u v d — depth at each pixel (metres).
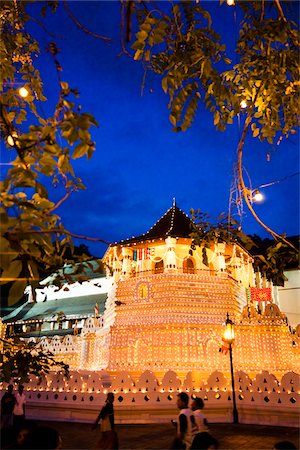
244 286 29.20
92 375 16.41
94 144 4.16
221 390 16.39
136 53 5.38
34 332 35.84
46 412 16.59
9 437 4.85
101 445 8.92
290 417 14.51
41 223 4.24
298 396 14.66
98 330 28.08
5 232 4.05
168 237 26.19
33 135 4.43
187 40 6.01
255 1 5.95
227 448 10.70
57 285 6.13
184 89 5.45
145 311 24.91
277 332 22.53
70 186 4.96
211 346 22.72
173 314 23.98
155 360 22.47
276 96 6.55
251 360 22.20
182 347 22.61
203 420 7.48
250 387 15.90
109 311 27.69
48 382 17.14
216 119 6.36
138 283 25.92
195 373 21.81
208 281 25.39
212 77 5.71
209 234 8.77
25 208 4.44
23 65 6.54
